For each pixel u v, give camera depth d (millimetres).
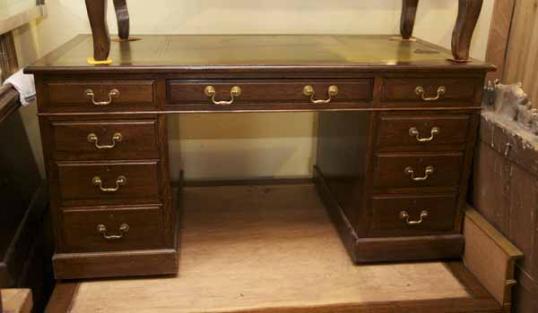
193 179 2420
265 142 2393
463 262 1865
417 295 1679
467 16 1618
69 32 2121
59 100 1523
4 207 1608
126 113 1562
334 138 2100
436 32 2305
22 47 2039
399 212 1797
